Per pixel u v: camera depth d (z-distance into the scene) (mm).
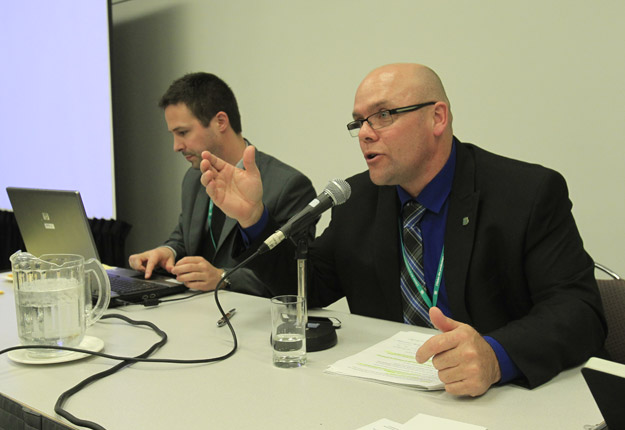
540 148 2227
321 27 2840
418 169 1357
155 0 3646
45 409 841
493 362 912
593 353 1077
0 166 4117
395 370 990
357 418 809
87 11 3434
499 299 1328
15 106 3988
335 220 1590
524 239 1271
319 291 1562
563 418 812
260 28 3100
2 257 3818
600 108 2066
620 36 1998
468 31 2369
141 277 1805
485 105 2354
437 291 1376
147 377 970
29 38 3834
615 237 2074
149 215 3826
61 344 1057
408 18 2537
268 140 3137
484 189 1347
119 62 3914
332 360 1061
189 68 3498
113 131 3363
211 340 1181
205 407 847
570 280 1199
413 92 1320
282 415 819
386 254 1432
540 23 2178
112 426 785
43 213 1544
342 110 2799
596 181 2102
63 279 1068
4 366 1024
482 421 801
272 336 1047
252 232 1313
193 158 2129
